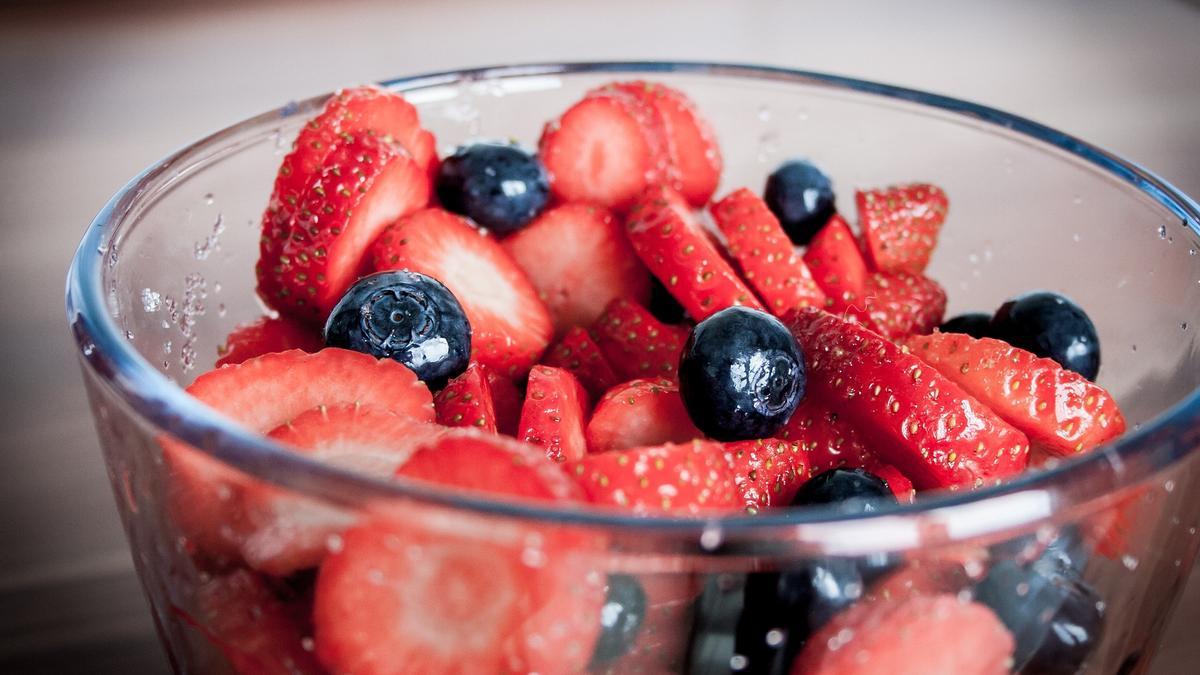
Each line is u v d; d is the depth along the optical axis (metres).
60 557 0.30
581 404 0.24
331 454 0.21
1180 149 0.45
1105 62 0.56
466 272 0.26
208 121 0.50
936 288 0.28
